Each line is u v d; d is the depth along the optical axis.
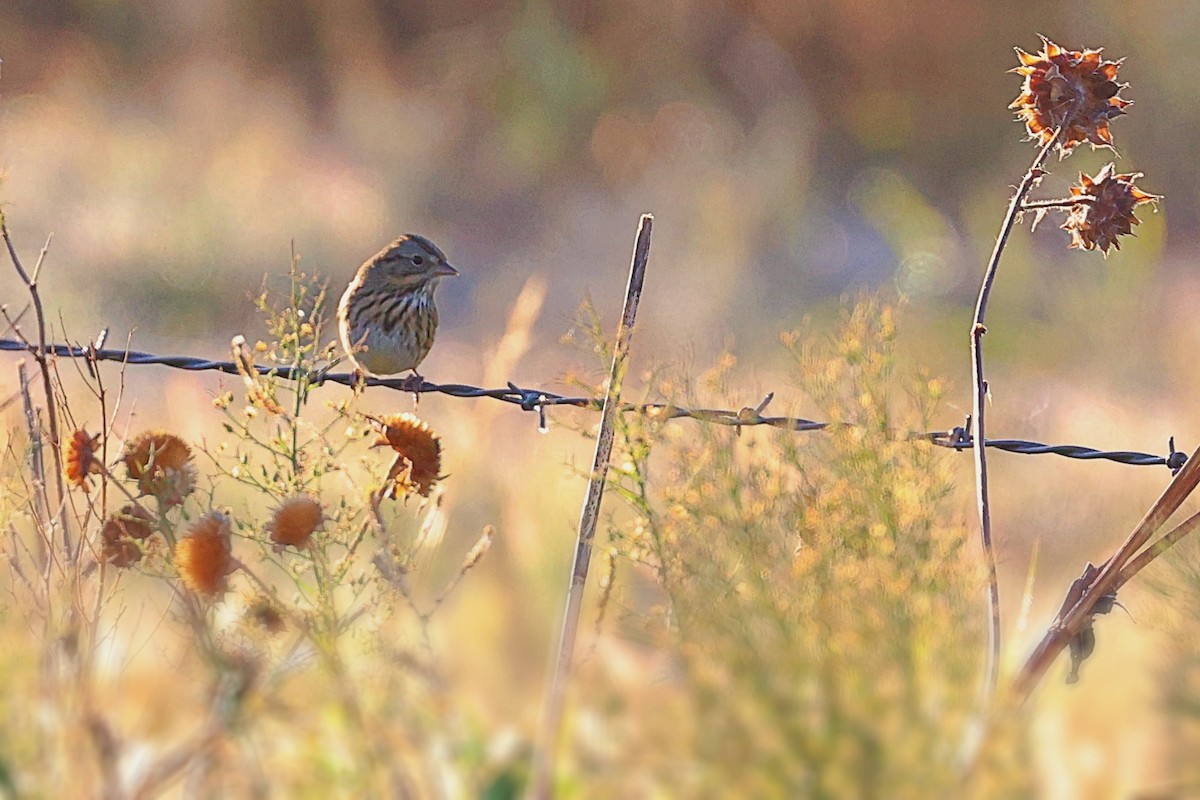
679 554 6.44
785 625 6.08
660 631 6.36
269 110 35.72
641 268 7.61
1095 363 21.89
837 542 6.37
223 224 27.17
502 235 32.84
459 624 10.16
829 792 5.95
